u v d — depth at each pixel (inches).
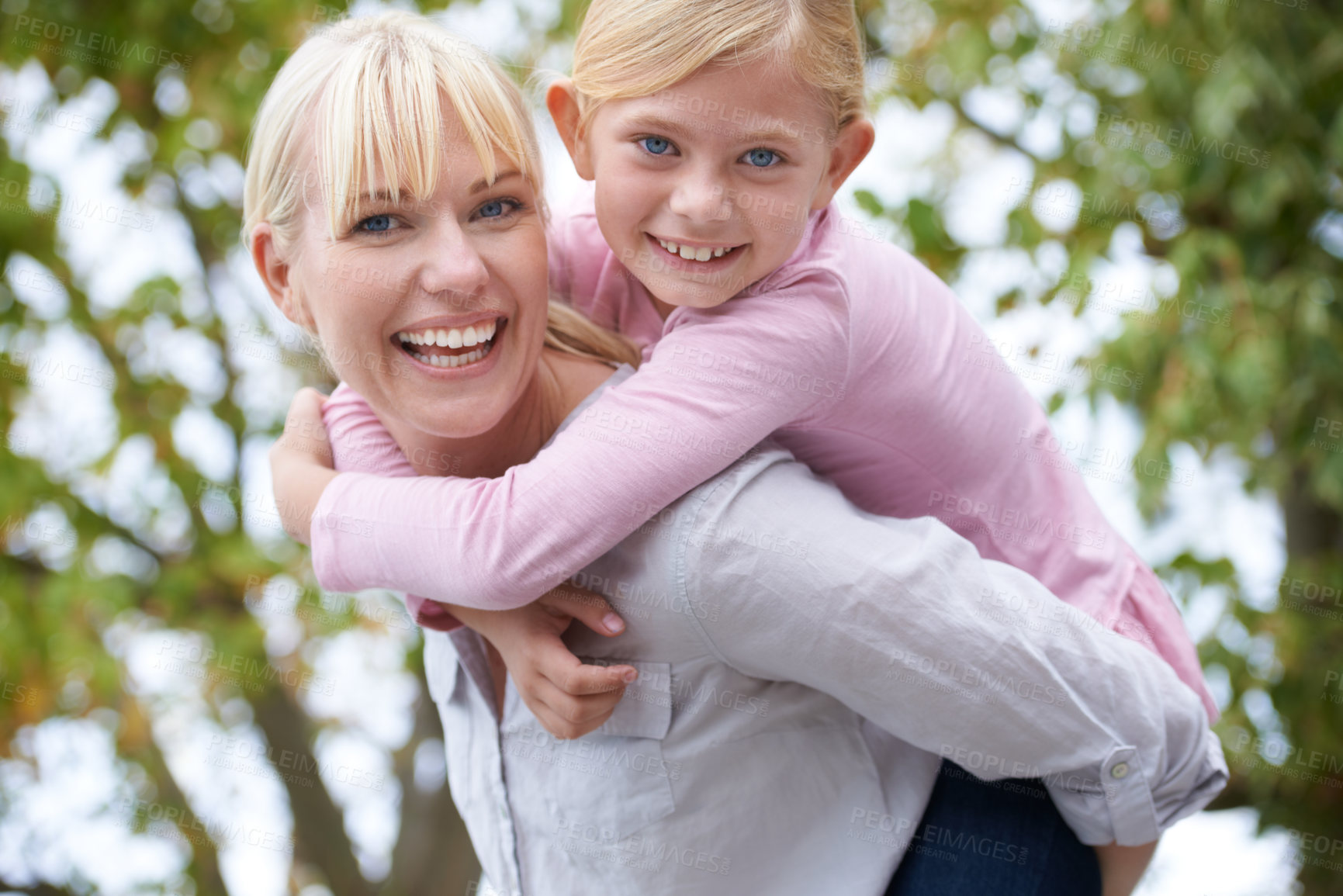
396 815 201.9
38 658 175.8
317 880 200.8
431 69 41.6
